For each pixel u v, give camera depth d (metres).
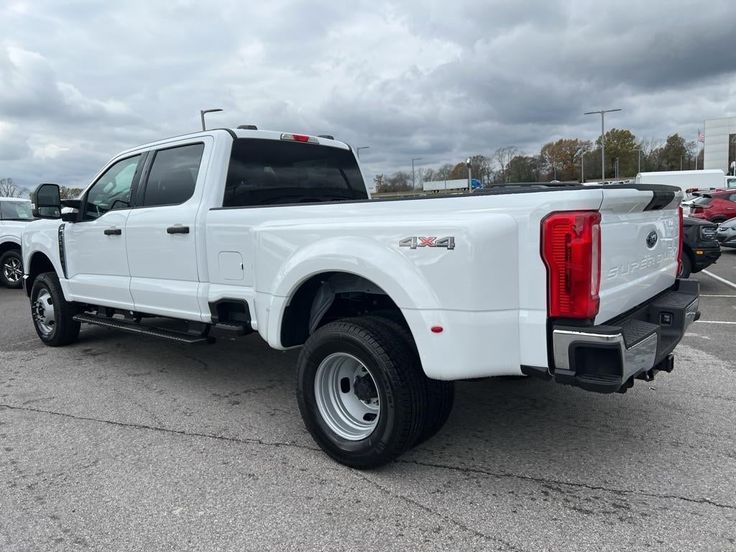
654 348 3.03
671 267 4.05
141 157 5.20
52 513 3.06
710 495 3.07
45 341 6.73
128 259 5.20
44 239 6.39
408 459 3.61
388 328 3.33
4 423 4.35
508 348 2.89
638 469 3.39
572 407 4.41
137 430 4.16
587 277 2.67
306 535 2.81
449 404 3.51
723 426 3.97
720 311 8.03
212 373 5.54
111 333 7.39
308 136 5.32
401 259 3.13
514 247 2.84
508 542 2.71
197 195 4.55
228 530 2.87
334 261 3.38
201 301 4.48
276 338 3.81
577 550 2.64
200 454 3.74
